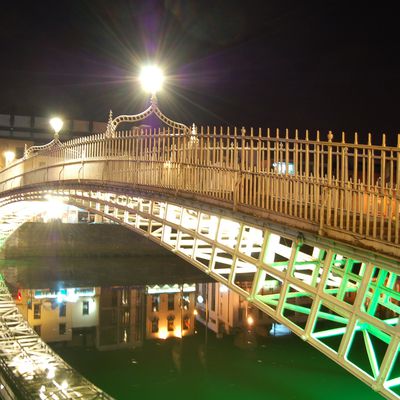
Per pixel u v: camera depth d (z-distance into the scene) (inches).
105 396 719.7
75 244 2220.7
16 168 1450.5
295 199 410.9
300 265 456.8
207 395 787.4
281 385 834.8
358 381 856.3
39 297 1638.8
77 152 956.6
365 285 349.7
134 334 1239.5
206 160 545.0
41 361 837.8
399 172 324.5
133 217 955.3
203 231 722.8
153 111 858.1
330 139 378.9
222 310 1519.4
